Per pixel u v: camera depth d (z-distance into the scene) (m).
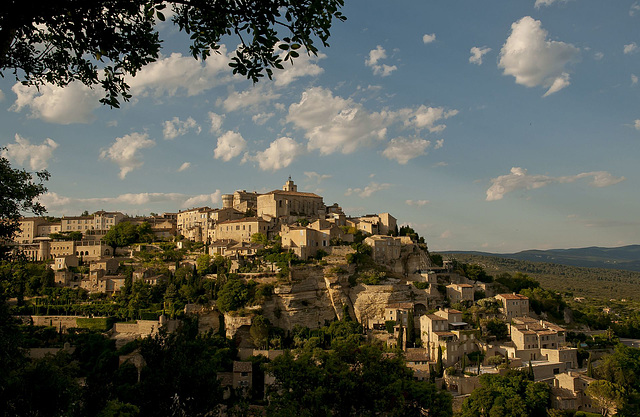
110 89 26.31
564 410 115.31
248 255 181.50
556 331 150.62
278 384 51.22
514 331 151.62
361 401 46.09
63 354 88.44
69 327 152.50
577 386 125.31
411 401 47.41
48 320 153.88
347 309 167.88
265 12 21.28
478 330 145.75
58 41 24.08
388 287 168.12
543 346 148.12
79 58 25.31
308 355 52.00
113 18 23.12
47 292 168.88
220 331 150.50
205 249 198.75
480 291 186.25
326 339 151.38
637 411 114.06
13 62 25.94
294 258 174.62
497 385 115.94
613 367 131.38
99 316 156.50
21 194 37.16
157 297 161.88
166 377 43.25
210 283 160.38
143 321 147.50
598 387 118.50
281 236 193.38
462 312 164.38
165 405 42.00
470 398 115.19
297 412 45.09
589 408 123.25
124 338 143.62
